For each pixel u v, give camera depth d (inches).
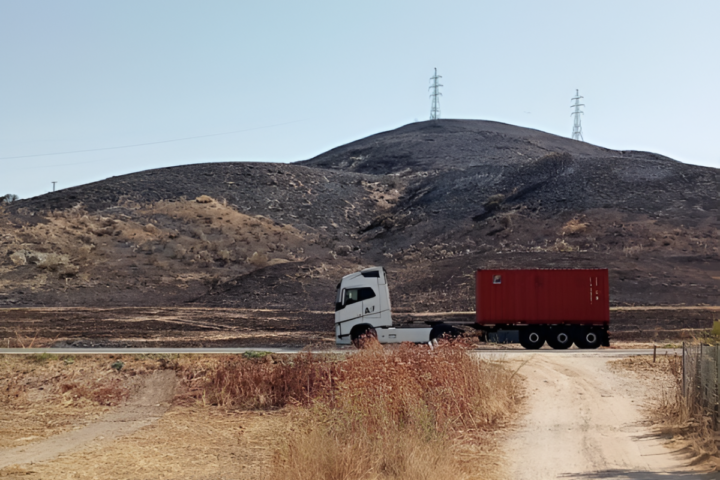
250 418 810.2
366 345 1000.2
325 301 2503.7
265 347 1359.5
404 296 2468.0
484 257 2778.1
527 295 1406.3
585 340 1392.7
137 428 784.9
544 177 4151.1
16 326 1852.9
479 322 1409.9
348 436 501.4
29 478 537.0
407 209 4254.4
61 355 1098.7
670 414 677.3
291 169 5059.1
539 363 1077.8
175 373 1015.6
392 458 474.6
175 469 565.9
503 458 526.6
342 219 4146.2
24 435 757.3
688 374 682.2
